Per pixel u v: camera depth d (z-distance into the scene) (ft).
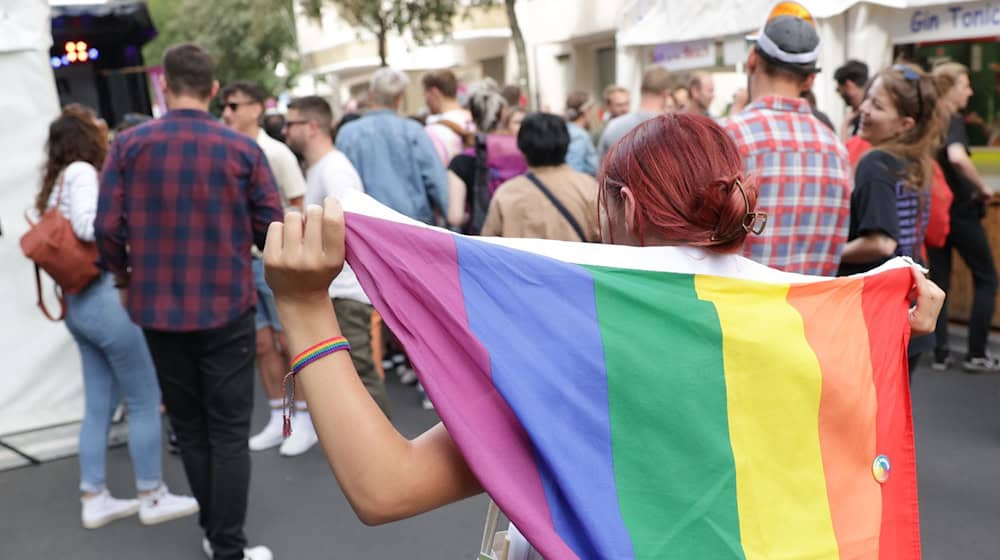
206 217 10.27
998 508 12.02
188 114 10.34
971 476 13.04
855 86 16.75
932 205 14.83
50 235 11.80
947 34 17.79
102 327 12.33
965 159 16.97
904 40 18.78
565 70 55.57
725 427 3.82
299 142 14.44
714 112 24.95
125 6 28.63
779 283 4.19
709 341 3.90
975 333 17.94
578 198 12.33
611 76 51.67
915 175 10.13
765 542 3.77
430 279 3.72
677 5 23.38
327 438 3.47
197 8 93.71
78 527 13.19
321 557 11.74
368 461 3.43
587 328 3.77
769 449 3.90
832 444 4.08
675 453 3.73
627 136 4.15
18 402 16.12
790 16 8.87
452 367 3.64
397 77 15.72
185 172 10.18
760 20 20.26
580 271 3.86
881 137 10.54
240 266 10.61
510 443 3.58
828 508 3.98
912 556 4.26
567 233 12.24
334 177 14.16
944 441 14.42
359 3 59.47
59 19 28.09
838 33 18.98
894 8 18.86
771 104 8.86
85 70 30.86
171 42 98.94
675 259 4.02
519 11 59.82
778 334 4.02
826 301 4.30
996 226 19.65
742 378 3.90
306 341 3.56
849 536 3.99
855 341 4.29
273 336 16.20
